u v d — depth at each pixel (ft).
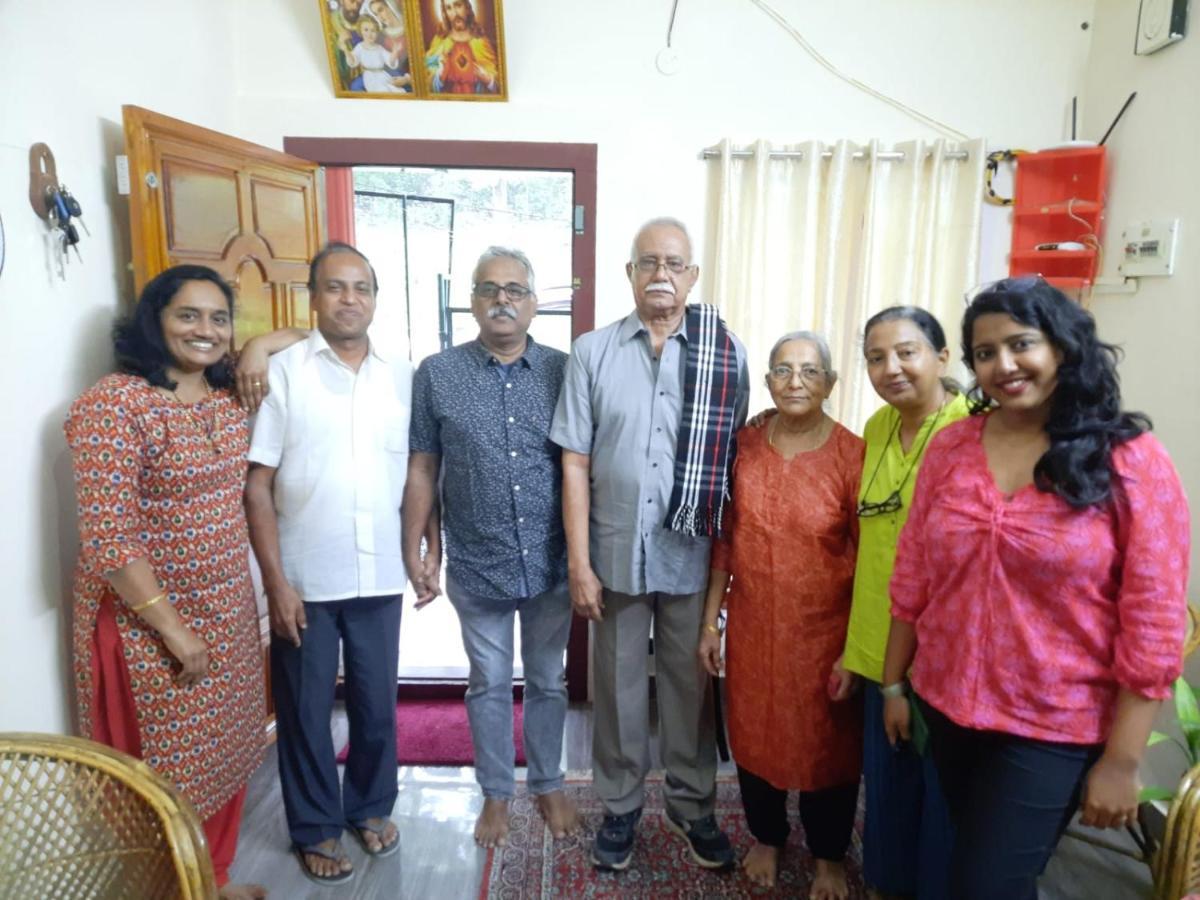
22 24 5.02
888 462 5.00
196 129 6.42
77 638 5.01
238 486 5.42
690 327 5.56
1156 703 3.46
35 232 5.16
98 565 4.59
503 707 6.64
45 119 5.27
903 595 4.48
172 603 5.01
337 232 11.69
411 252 13.17
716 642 5.99
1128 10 7.61
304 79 8.24
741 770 6.00
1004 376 3.57
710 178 8.53
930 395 4.83
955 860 4.11
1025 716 3.77
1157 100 7.19
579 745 8.34
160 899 3.40
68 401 5.54
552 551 6.27
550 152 8.41
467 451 6.04
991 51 8.34
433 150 8.35
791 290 8.61
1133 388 7.43
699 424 5.49
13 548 4.99
